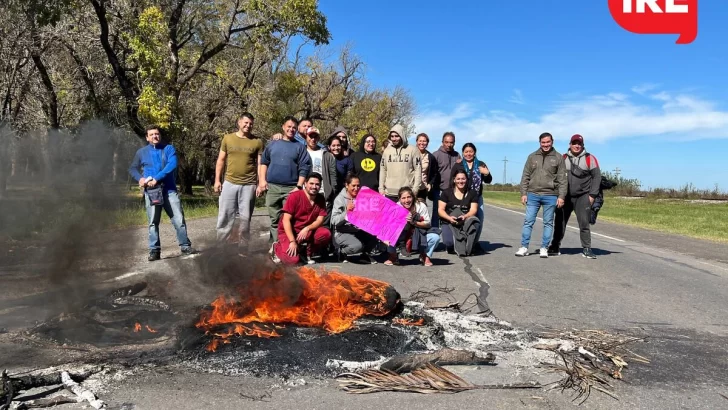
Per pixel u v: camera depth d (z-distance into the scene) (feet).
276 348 12.69
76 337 13.55
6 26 52.60
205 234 32.58
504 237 43.45
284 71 98.78
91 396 10.30
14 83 57.82
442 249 33.58
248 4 67.56
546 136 31.19
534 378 12.14
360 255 27.48
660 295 21.72
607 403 10.94
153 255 24.27
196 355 12.48
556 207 31.63
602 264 29.40
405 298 19.52
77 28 62.39
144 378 11.39
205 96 84.07
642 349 14.60
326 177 28.27
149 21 58.18
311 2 66.95
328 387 11.23
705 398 11.33
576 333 15.88
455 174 30.96
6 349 12.82
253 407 10.21
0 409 9.82
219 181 26.89
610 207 103.14
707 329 16.80
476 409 10.46
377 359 12.70
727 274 27.53
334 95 122.62
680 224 62.23
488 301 19.79
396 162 29.68
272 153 26.91
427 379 11.58
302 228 24.52
